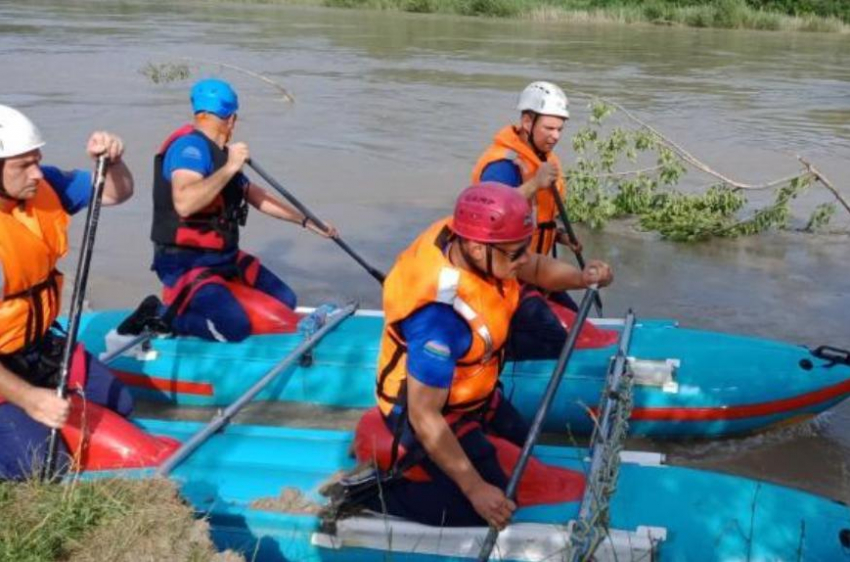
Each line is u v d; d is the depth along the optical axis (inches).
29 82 593.9
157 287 254.1
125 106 519.5
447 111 530.3
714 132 496.7
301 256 282.4
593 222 319.6
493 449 124.6
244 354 192.2
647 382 182.4
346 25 1074.7
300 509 128.8
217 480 136.5
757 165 422.3
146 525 113.9
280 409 191.5
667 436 185.0
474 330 113.0
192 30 949.8
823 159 436.5
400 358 119.8
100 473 134.3
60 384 133.2
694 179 395.5
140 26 974.4
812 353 188.1
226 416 153.3
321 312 200.8
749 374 182.4
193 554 111.1
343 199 345.4
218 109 188.7
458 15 1295.5
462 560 122.3
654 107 569.9
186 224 193.8
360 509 128.0
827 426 190.2
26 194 133.4
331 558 126.3
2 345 137.9
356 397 189.5
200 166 184.4
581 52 868.6
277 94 579.8
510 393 182.4
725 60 842.2
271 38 900.6
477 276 112.8
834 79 730.8
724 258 291.7
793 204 358.9
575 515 126.1
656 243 307.7
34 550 107.3
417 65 733.3
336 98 567.8
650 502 128.3
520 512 126.9
